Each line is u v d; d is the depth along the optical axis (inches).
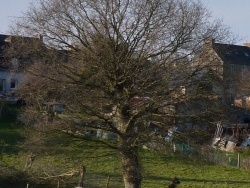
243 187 1397.6
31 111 928.3
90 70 922.1
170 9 911.0
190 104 920.9
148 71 909.8
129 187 945.5
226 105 938.7
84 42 917.2
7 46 965.8
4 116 1865.2
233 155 1782.7
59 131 927.7
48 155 976.9
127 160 942.4
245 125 1812.3
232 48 1020.5
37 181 1106.7
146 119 930.7
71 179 1106.1
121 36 908.6
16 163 1318.9
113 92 928.9
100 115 917.2
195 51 914.7
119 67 907.4
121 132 927.7
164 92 909.8
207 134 939.3
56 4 934.4
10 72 965.8
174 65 908.0
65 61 930.7
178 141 933.8
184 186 1357.0
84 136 951.0
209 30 934.4
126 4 911.0
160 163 1539.1
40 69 914.7
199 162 969.5
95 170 1350.9
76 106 912.3
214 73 924.6
